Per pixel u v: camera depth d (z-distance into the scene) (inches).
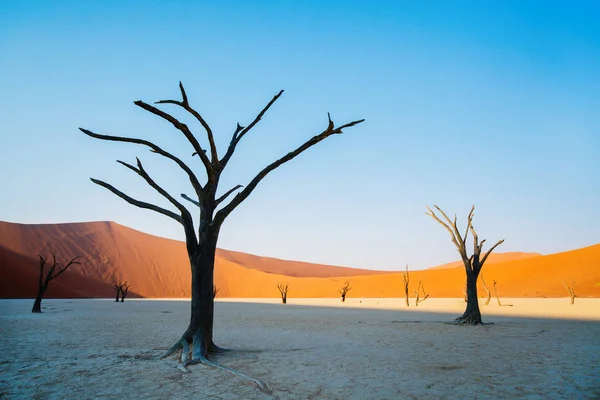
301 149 376.2
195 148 358.9
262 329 653.9
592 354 395.5
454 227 770.2
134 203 373.7
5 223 3700.8
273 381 275.9
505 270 3203.7
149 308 1406.3
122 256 4057.6
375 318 928.3
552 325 723.4
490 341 498.6
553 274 2906.0
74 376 287.4
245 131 415.5
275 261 6304.1
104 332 590.9
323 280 3836.1
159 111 320.8
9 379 279.1
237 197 373.7
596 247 3090.6
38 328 640.4
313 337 539.2
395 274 3806.6
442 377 290.2
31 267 3186.5
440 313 1138.7
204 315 363.6
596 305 1519.4
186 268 4252.0
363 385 266.8
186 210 369.7
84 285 3368.6
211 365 318.3
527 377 291.1
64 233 4010.8
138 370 305.7
